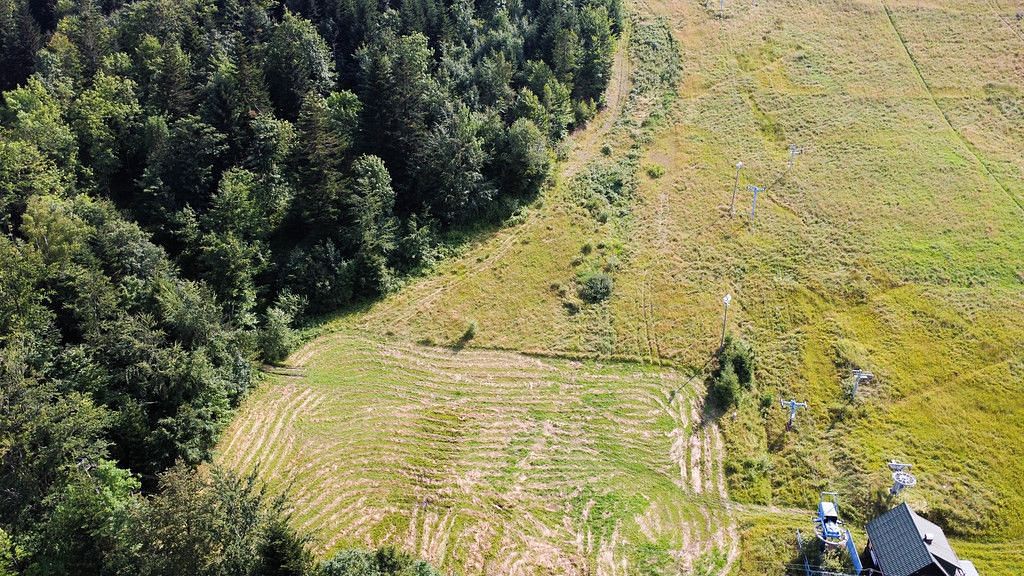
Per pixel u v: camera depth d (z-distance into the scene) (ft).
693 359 189.47
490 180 241.76
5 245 161.58
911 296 199.21
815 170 249.14
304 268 203.82
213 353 175.63
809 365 183.21
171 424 158.20
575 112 278.67
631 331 199.82
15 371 138.00
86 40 245.45
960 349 182.70
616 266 220.43
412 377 186.70
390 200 219.00
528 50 286.25
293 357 192.65
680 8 340.59
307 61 241.96
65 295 166.81
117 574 124.88
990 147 251.80
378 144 226.79
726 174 252.01
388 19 268.62
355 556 126.52
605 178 253.03
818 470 160.15
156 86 222.07
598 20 294.25
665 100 289.33
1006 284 200.03
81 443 138.00
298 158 213.46
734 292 208.03
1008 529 144.97
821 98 281.13
